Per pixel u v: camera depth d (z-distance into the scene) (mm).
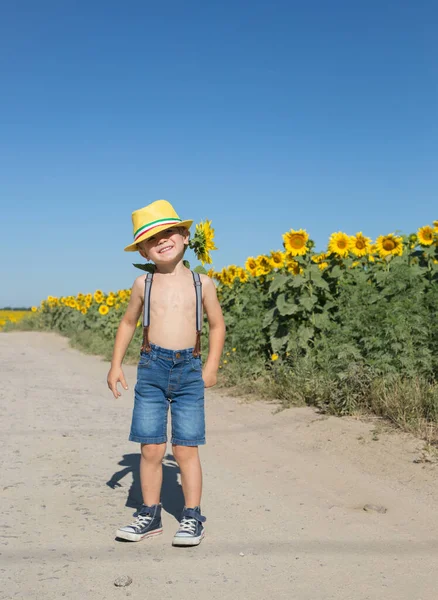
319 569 2398
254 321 6609
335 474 3414
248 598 2211
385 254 6602
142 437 2717
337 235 6348
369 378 4625
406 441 3773
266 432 4305
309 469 3514
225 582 2314
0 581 2328
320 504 3025
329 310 6355
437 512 2879
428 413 4172
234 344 7008
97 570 2408
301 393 5070
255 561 2467
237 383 6141
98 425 4758
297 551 2545
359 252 6602
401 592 2234
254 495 3160
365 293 5750
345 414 4477
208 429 4500
